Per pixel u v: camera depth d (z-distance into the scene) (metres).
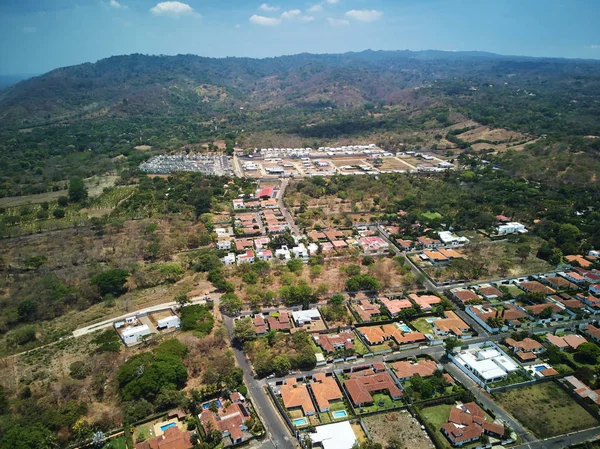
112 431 97.38
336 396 106.56
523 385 111.62
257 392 110.25
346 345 126.69
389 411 103.44
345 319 142.12
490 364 117.19
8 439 89.88
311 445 92.81
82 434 94.94
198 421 99.38
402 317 141.38
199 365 119.12
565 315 141.88
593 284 158.62
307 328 137.88
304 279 167.50
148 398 106.12
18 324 144.88
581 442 93.81
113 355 123.75
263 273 171.62
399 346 128.25
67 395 107.12
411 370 115.75
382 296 156.25
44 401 104.88
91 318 146.62
